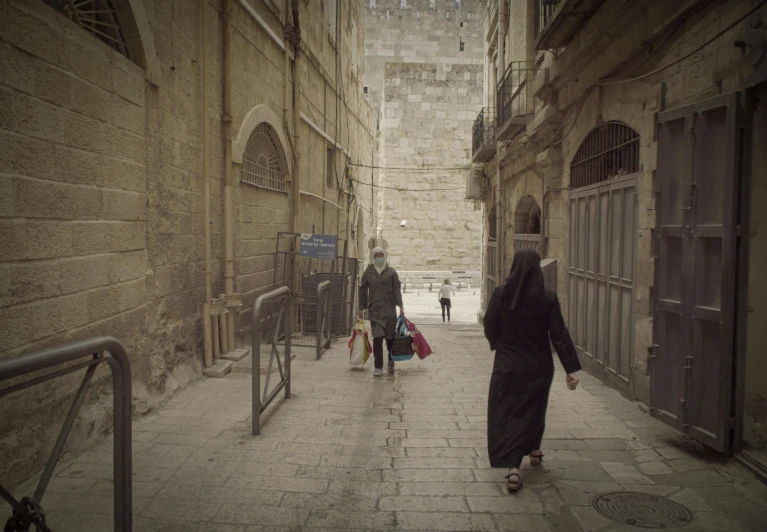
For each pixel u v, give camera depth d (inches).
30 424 137.2
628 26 221.0
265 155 369.7
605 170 263.4
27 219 137.6
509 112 447.5
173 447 161.8
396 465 151.5
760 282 144.5
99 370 171.5
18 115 134.1
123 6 189.2
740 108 145.0
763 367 145.4
